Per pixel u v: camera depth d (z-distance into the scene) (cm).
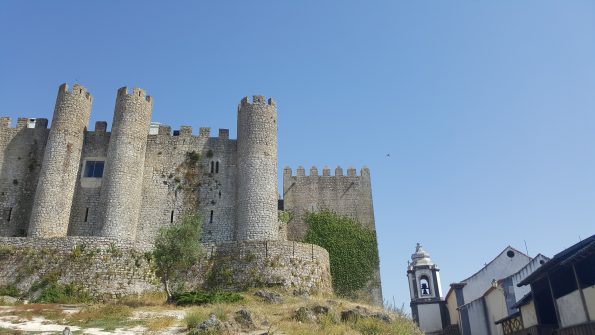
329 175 5956
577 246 2688
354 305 3731
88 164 5288
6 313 3095
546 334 3209
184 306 3559
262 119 5378
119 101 5306
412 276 6856
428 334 6228
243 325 2850
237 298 3784
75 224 5006
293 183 5884
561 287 2912
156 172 5372
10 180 5253
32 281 4059
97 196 5150
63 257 4203
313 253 4616
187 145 5553
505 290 4262
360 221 5728
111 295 4084
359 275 5447
